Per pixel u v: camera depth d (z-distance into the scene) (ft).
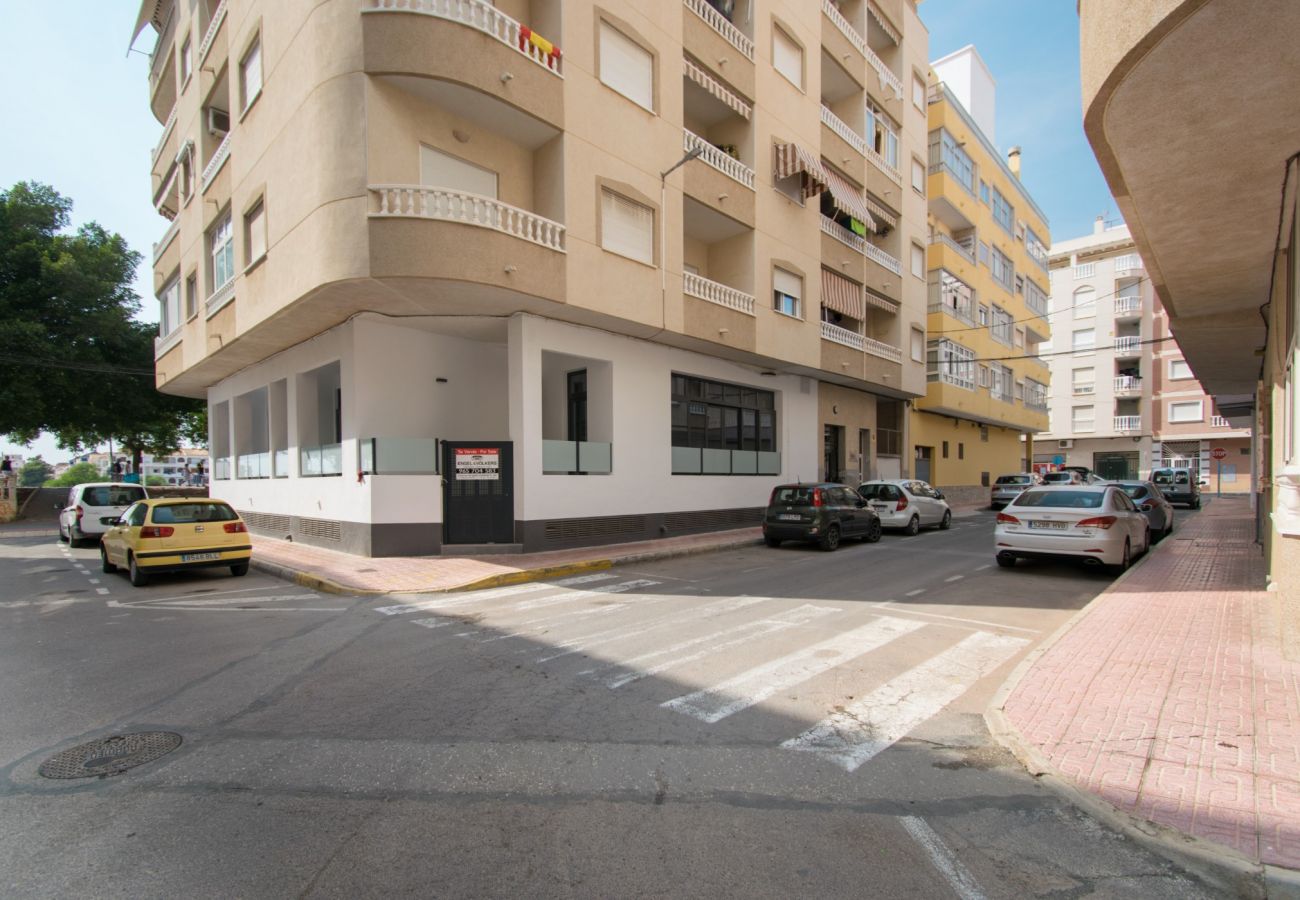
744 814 11.45
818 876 9.67
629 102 44.57
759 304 55.57
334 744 14.34
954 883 9.53
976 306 96.32
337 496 44.04
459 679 18.69
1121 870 9.89
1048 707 15.78
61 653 21.80
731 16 57.06
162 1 66.39
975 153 95.96
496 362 49.55
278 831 10.88
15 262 88.69
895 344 78.48
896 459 86.69
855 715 15.98
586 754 13.82
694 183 49.49
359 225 34.04
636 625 24.90
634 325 45.27
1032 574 36.24
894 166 78.95
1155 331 147.95
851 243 69.10
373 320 42.47
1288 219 22.43
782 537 47.98
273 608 28.66
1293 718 15.02
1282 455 24.70
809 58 62.69
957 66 112.78
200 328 56.08
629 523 48.14
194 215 57.77
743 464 60.44
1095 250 155.12
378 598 30.48
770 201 57.26
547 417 51.98
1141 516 40.37
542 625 25.00
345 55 34.58
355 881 9.52
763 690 17.71
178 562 35.22
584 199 41.27
